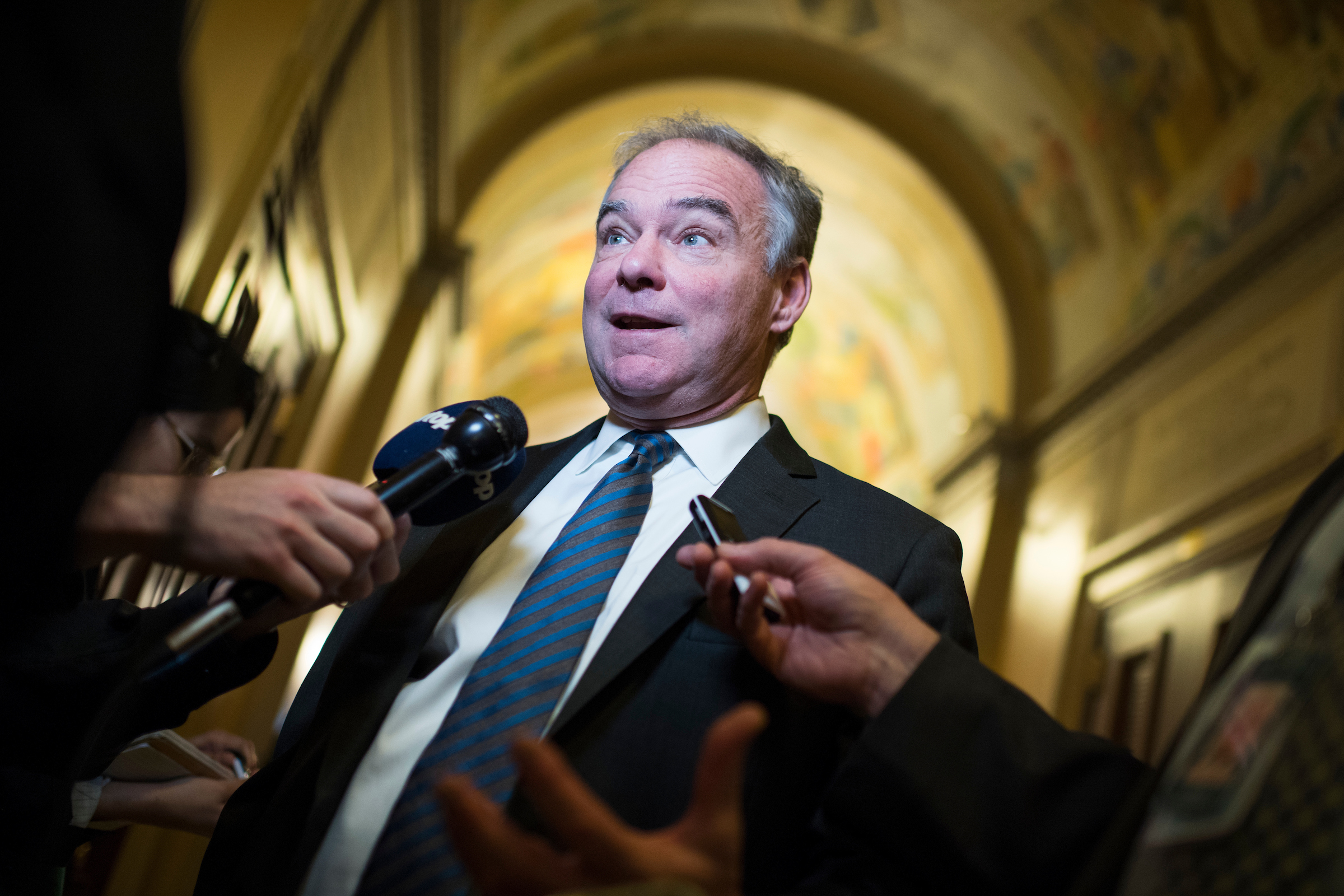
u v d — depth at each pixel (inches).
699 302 64.9
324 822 49.1
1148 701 296.4
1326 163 290.5
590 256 589.9
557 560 55.2
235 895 51.0
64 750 52.0
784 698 50.5
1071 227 425.4
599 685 47.7
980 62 423.2
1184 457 322.0
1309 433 262.8
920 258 499.5
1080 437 398.6
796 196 73.0
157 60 36.3
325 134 210.8
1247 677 38.5
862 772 43.5
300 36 175.8
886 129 457.1
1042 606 383.9
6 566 40.3
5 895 49.3
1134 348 366.0
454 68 302.0
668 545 56.8
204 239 156.2
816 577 45.6
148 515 43.1
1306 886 32.0
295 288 213.9
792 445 65.6
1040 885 42.3
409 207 338.0
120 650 52.8
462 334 425.1
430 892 44.0
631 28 429.7
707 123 76.5
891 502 60.1
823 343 613.9
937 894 43.6
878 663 45.6
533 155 438.9
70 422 35.7
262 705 254.2
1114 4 358.3
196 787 74.9
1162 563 313.3
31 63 32.9
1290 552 41.6
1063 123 409.1
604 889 31.8
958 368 497.4
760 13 439.8
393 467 56.2
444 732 48.9
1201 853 35.2
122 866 192.2
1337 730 33.8
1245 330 311.6
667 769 47.6
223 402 58.7
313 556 44.0
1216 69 333.4
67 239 33.5
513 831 33.7
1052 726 45.8
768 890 47.5
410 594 57.9
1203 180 349.1
